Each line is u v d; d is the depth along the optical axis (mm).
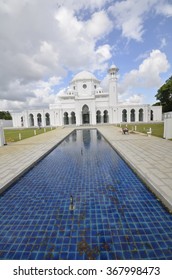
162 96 41625
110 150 9633
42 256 2492
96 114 44281
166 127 11734
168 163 5895
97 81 48531
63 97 46781
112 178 5359
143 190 4461
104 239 2783
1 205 3957
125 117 45719
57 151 9945
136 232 2928
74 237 2852
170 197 3600
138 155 7145
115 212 3539
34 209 3764
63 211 3648
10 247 2666
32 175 5883
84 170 6266
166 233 2887
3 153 8719
